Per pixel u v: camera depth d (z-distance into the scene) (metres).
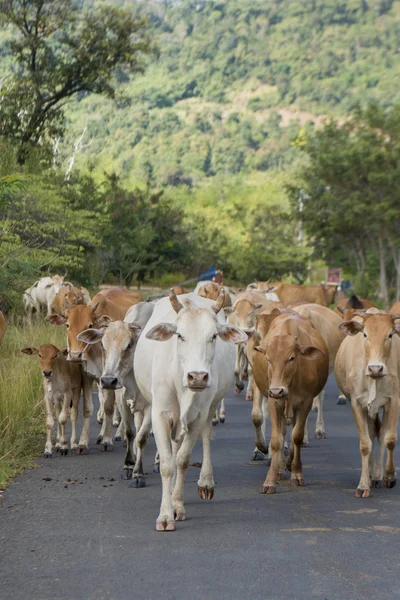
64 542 7.30
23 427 12.23
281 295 27.38
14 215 24.28
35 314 23.06
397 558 6.92
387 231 53.44
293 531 7.66
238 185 122.81
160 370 8.22
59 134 37.75
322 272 73.94
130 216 42.62
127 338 9.75
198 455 11.21
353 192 52.84
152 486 9.39
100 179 67.56
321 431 12.77
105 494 9.00
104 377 9.56
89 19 37.41
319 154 53.84
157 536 7.49
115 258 40.25
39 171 31.08
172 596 6.07
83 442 11.30
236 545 7.23
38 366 14.66
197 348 7.76
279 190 113.19
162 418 8.18
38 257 23.38
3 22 36.88
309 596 6.08
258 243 62.16
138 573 6.54
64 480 9.66
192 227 61.53
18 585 6.29
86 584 6.31
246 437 12.52
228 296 19.42
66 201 28.25
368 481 9.19
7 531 7.63
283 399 9.56
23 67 38.34
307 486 9.55
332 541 7.36
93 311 11.57
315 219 56.19
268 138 196.25
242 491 9.27
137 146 170.25
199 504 8.68
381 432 9.88
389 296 60.38
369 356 9.20
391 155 51.31
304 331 10.16
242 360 16.72
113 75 40.06
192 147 175.75
